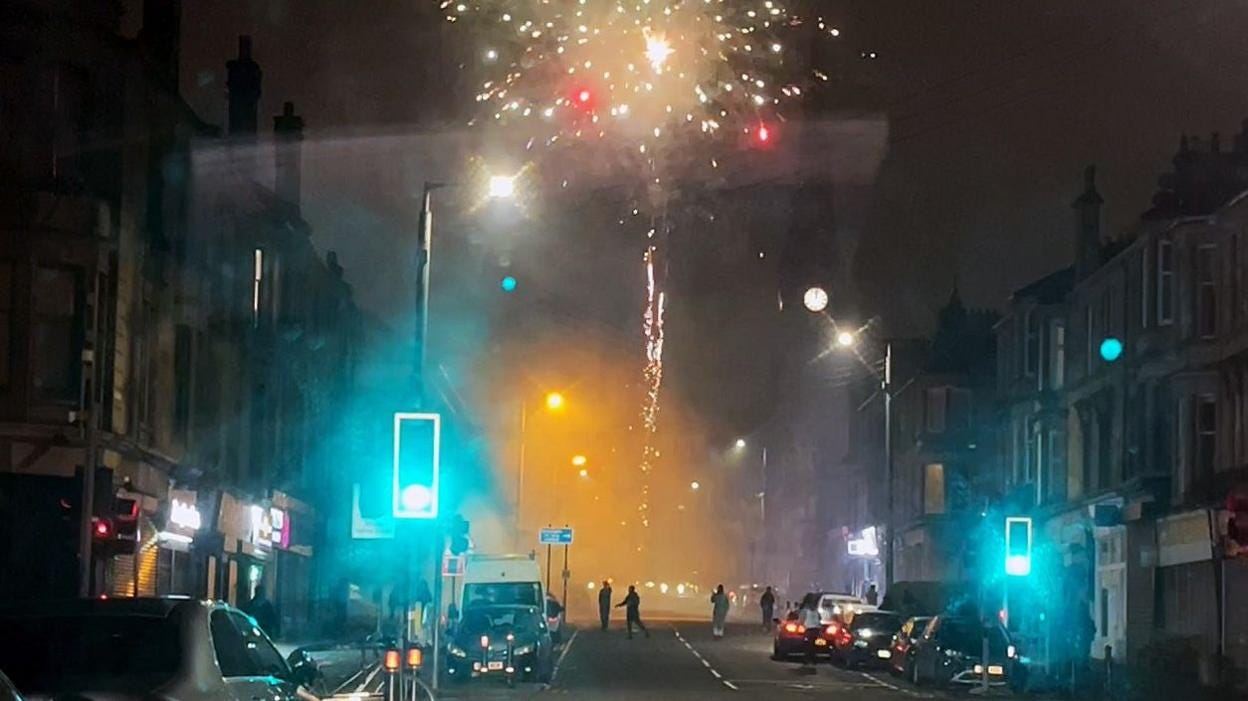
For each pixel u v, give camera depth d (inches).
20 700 364.5
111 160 1302.9
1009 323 2320.4
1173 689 1397.6
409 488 831.1
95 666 433.1
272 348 1873.8
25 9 1250.6
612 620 3093.0
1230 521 1069.8
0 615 448.1
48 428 1221.7
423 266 1100.5
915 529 2864.2
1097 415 1934.1
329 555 2317.9
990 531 2247.8
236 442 1743.4
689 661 1728.6
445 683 1336.1
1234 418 1547.7
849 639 1665.8
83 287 1251.8
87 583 1003.3
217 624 469.4
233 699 444.1
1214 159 1697.8
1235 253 1551.4
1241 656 1485.0
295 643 1689.2
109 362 1284.4
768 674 1550.2
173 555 1504.7
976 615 1472.7
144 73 1350.9
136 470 1369.3
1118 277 1851.6
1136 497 1753.2
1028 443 2226.9
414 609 1120.8
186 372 1536.7
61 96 1277.1
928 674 1408.7
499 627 1338.6
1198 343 1627.7
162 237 1428.4
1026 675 1385.3
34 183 1241.4
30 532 1232.2
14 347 1226.6
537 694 1230.3
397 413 836.6
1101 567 1927.9
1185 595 1675.7
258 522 1850.4
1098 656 1913.1
